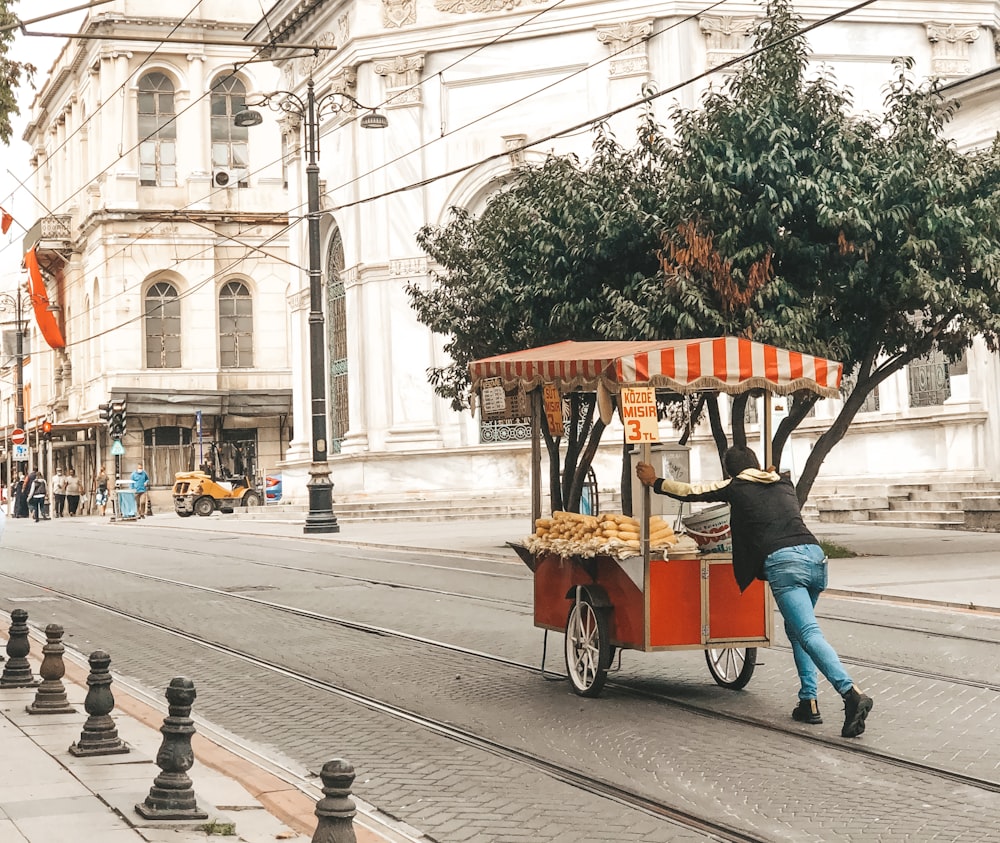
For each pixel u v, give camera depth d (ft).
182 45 194.80
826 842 21.57
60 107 228.22
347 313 138.82
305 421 151.12
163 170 196.75
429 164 133.18
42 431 196.75
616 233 68.03
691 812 23.57
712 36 123.44
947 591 54.75
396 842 22.00
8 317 280.72
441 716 33.01
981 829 22.02
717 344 33.60
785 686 35.58
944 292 64.28
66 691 35.12
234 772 26.09
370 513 125.90
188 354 194.18
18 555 96.99
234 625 51.65
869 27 125.39
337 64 139.85
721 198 63.98
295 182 152.97
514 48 129.80
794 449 111.04
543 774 26.81
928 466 99.86
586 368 34.06
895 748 27.99
